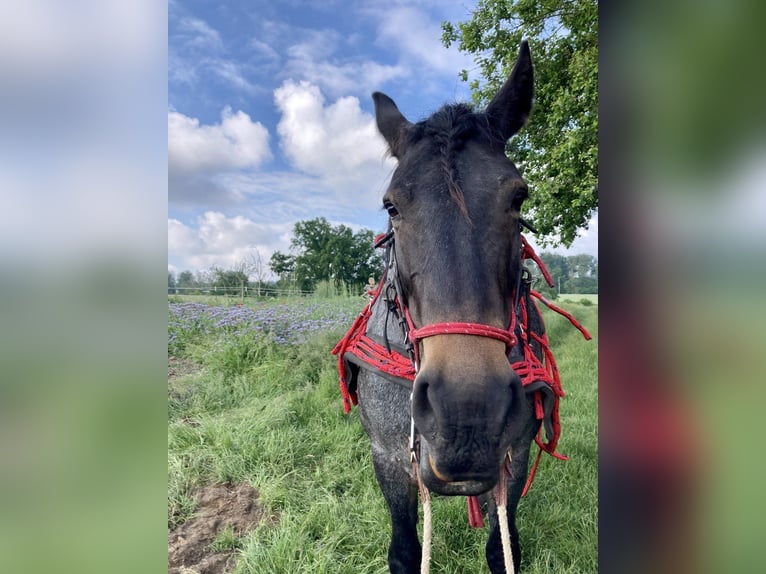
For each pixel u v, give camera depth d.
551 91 7.37
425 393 1.41
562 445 4.21
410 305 1.68
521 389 1.41
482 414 1.31
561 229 7.34
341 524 3.09
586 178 6.36
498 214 1.59
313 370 6.11
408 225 1.63
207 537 3.11
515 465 2.25
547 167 7.09
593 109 6.27
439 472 1.33
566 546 2.84
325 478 3.73
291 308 8.64
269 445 4.07
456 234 1.52
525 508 3.24
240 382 5.71
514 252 1.68
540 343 2.46
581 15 6.88
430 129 1.80
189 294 10.82
